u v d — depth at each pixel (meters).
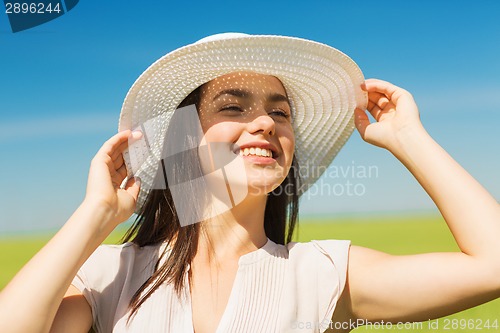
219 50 2.29
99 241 2.11
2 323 1.86
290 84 2.54
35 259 2.00
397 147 2.28
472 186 2.10
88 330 2.29
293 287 2.23
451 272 2.04
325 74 2.52
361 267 2.24
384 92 2.42
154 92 2.45
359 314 2.25
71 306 2.16
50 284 1.94
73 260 2.00
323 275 2.24
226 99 2.33
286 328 2.14
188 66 2.36
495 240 2.01
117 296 2.27
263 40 2.30
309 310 2.19
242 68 2.33
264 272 2.28
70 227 2.06
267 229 2.68
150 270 2.32
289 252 2.35
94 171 2.21
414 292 2.09
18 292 1.92
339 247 2.30
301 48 2.37
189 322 2.15
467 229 2.05
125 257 2.36
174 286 2.23
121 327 2.16
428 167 2.17
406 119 2.28
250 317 2.18
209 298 2.23
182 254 2.29
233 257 2.31
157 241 2.45
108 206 2.15
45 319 1.92
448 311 2.09
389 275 2.14
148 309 2.17
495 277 1.99
